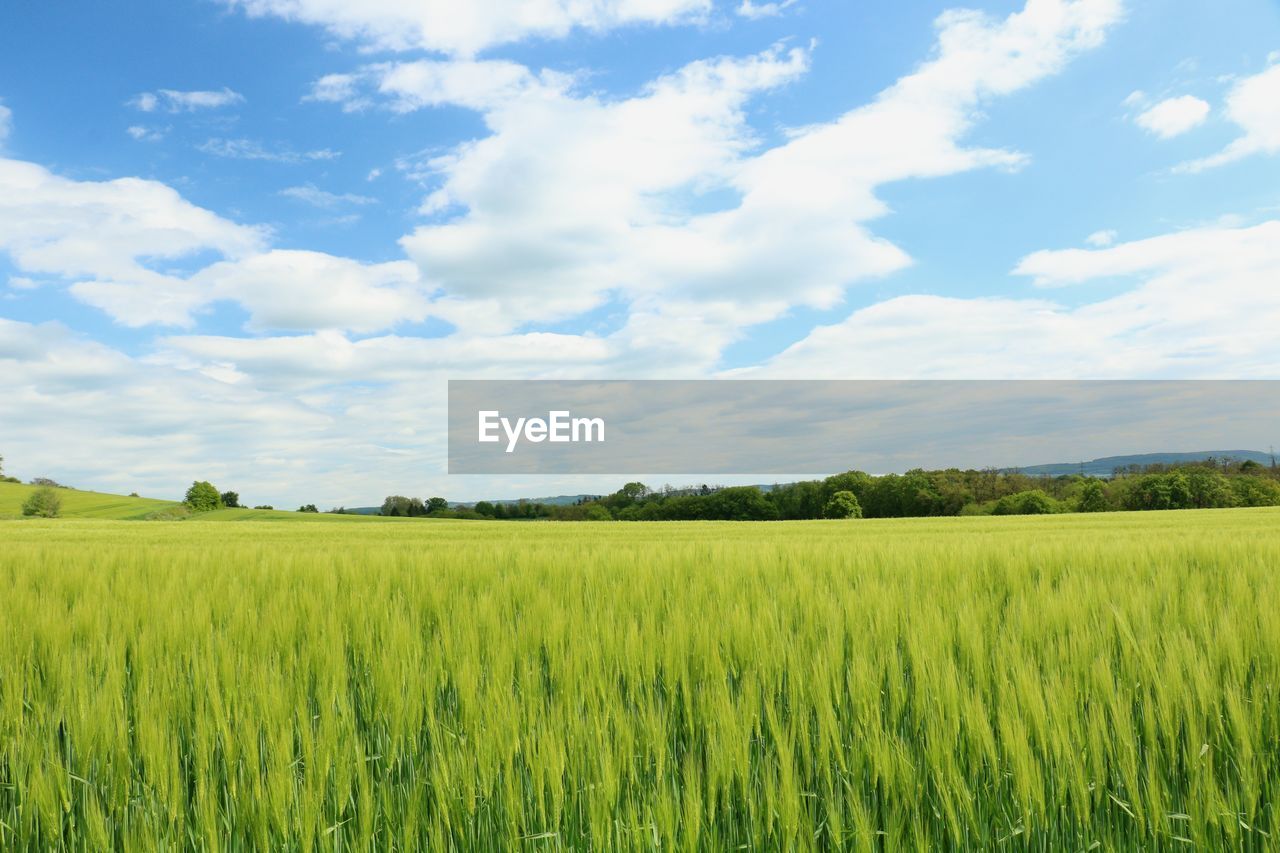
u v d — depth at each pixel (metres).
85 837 2.37
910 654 3.25
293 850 2.27
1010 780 2.46
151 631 4.01
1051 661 3.19
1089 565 6.18
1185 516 27.66
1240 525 18.89
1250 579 5.35
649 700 2.85
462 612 4.39
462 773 2.38
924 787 2.43
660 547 8.84
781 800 2.19
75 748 2.76
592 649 3.35
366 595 5.04
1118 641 3.67
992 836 2.38
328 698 2.79
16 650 3.80
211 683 2.98
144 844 2.24
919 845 2.18
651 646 3.45
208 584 5.80
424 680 3.09
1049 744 2.50
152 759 2.49
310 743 2.46
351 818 2.40
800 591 4.91
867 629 3.73
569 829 2.32
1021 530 18.73
